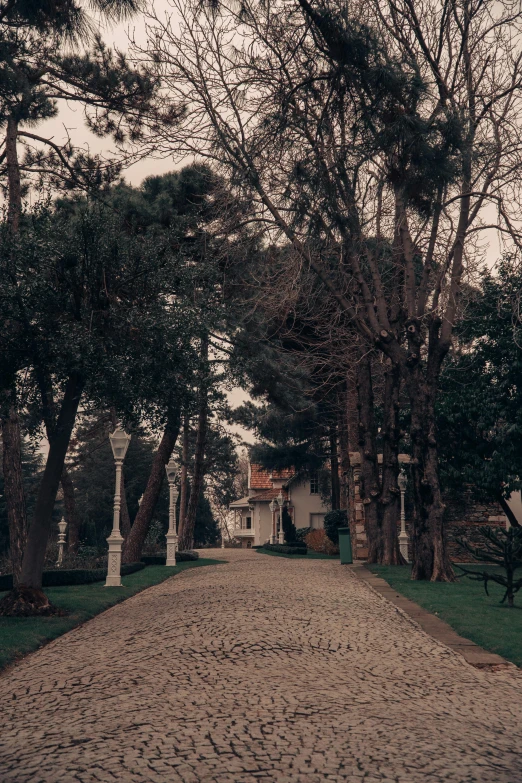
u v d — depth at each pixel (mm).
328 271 19188
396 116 13375
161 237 14172
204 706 6188
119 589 16828
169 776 4523
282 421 38000
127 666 7910
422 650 9102
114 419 31922
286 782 4449
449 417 25531
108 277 12703
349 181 15672
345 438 35656
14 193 18922
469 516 27922
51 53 18219
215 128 16453
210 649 8602
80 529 45719
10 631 10516
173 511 26391
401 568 20953
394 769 4727
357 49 13031
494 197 15961
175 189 20422
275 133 15445
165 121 18391
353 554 26266
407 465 27344
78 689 6980
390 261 19453
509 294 24906
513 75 16703
